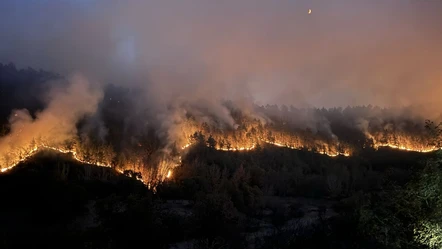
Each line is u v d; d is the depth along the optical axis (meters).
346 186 44.31
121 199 17.66
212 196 20.59
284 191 43.47
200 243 17.11
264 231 24.08
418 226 13.64
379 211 14.83
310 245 15.30
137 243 15.62
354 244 14.74
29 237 15.97
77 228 20.64
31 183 25.78
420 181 13.80
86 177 34.53
